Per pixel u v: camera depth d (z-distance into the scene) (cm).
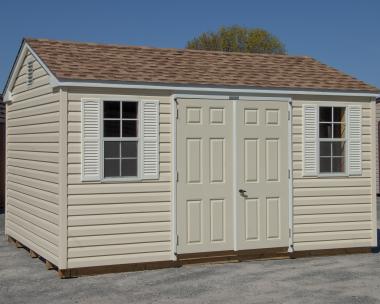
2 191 1955
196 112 1130
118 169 1090
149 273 1075
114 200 1076
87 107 1055
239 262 1162
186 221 1124
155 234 1105
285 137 1191
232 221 1155
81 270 1054
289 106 1194
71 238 1045
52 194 1083
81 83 1042
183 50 1335
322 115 1238
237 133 1156
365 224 1256
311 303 888
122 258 1081
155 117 1105
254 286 985
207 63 1266
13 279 1038
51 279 1035
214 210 1143
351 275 1063
